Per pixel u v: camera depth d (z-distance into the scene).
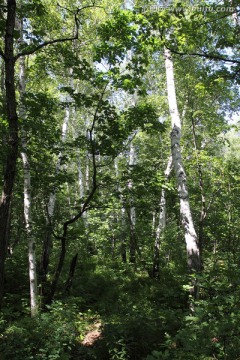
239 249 10.13
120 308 8.53
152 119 7.80
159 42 6.59
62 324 6.37
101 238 15.12
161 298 8.84
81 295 9.49
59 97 15.10
